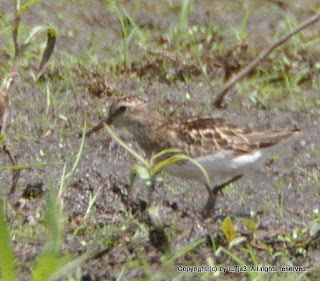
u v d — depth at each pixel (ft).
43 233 39.63
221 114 53.52
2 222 28.84
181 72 57.16
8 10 62.69
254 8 65.72
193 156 43.34
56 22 62.08
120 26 62.49
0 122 42.47
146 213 39.83
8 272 29.30
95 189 43.70
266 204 44.50
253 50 59.31
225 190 45.52
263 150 44.14
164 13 64.90
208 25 63.31
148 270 35.29
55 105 52.90
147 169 38.14
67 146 48.96
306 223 42.06
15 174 42.86
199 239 38.68
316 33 61.82
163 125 45.09
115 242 39.09
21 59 55.83
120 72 56.80
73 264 32.24
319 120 53.21
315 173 47.55
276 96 55.57
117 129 50.24
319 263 38.19
